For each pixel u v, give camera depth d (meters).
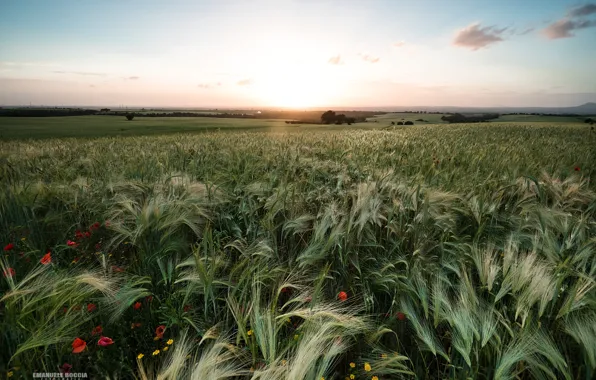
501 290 1.88
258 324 1.62
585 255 2.16
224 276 2.36
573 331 1.65
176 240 2.71
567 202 3.75
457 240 2.58
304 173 5.47
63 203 3.77
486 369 1.58
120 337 1.89
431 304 1.96
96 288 1.82
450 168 5.92
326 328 1.58
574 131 24.06
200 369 1.40
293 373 1.38
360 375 1.69
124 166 5.89
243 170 5.58
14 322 1.62
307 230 2.91
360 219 2.66
